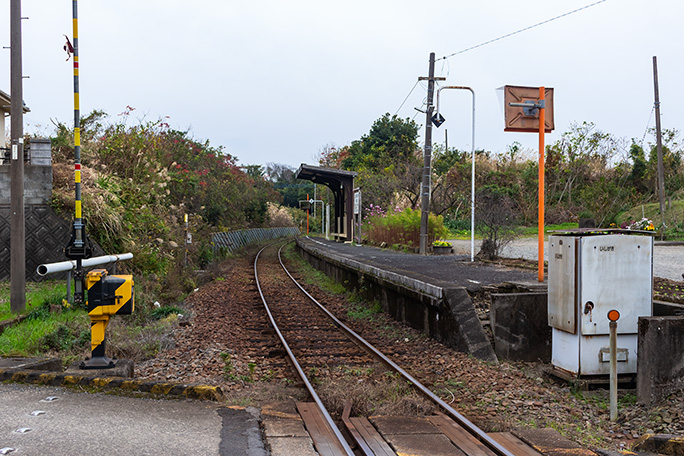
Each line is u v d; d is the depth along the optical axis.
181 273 18.48
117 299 6.57
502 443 4.96
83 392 5.73
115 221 15.05
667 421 5.61
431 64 23.39
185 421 4.92
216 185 36.38
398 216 27.98
